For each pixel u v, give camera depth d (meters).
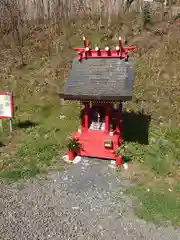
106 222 5.80
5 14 15.75
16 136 9.17
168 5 15.23
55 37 15.08
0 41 15.35
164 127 9.57
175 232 5.57
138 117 10.19
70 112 10.65
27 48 14.81
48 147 8.52
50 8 15.86
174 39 13.21
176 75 11.73
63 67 13.02
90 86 7.38
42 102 11.30
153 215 5.98
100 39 14.38
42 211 6.07
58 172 7.47
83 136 8.04
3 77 12.82
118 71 7.60
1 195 6.55
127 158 7.96
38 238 5.38
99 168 7.67
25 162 7.83
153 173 7.45
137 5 15.43
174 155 8.12
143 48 13.30
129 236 5.46
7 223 5.74
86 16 15.87
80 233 5.51
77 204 6.30
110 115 8.14
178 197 6.54
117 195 6.61
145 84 11.58
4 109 9.07
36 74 12.89
